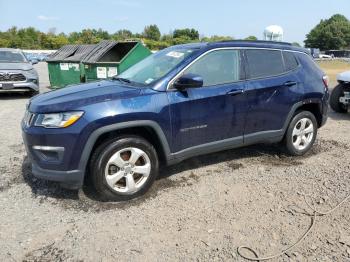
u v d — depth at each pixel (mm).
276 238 3293
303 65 5336
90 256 3059
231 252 3094
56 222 3588
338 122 8070
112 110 3762
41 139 3736
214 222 3561
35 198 4094
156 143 4211
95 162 3826
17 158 5434
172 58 4543
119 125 3793
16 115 8859
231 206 3885
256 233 3371
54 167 3779
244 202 3975
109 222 3578
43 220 3625
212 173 4809
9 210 3820
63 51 14281
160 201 4012
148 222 3572
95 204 3943
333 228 3455
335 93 9008
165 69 4344
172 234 3363
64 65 13375
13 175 4750
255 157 5426
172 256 3051
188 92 4215
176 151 4258
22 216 3703
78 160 3734
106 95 3898
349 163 5176
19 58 12555
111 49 12242
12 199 4070
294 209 3811
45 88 15344
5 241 3273
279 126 5090
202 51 4418
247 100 4664
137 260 3004
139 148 4008
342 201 3979
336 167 5012
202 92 4305
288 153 5422
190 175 4738
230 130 4625
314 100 5352
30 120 3891
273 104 4926
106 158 3836
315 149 5883
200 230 3422
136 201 4020
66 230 3445
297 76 5180
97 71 11656
